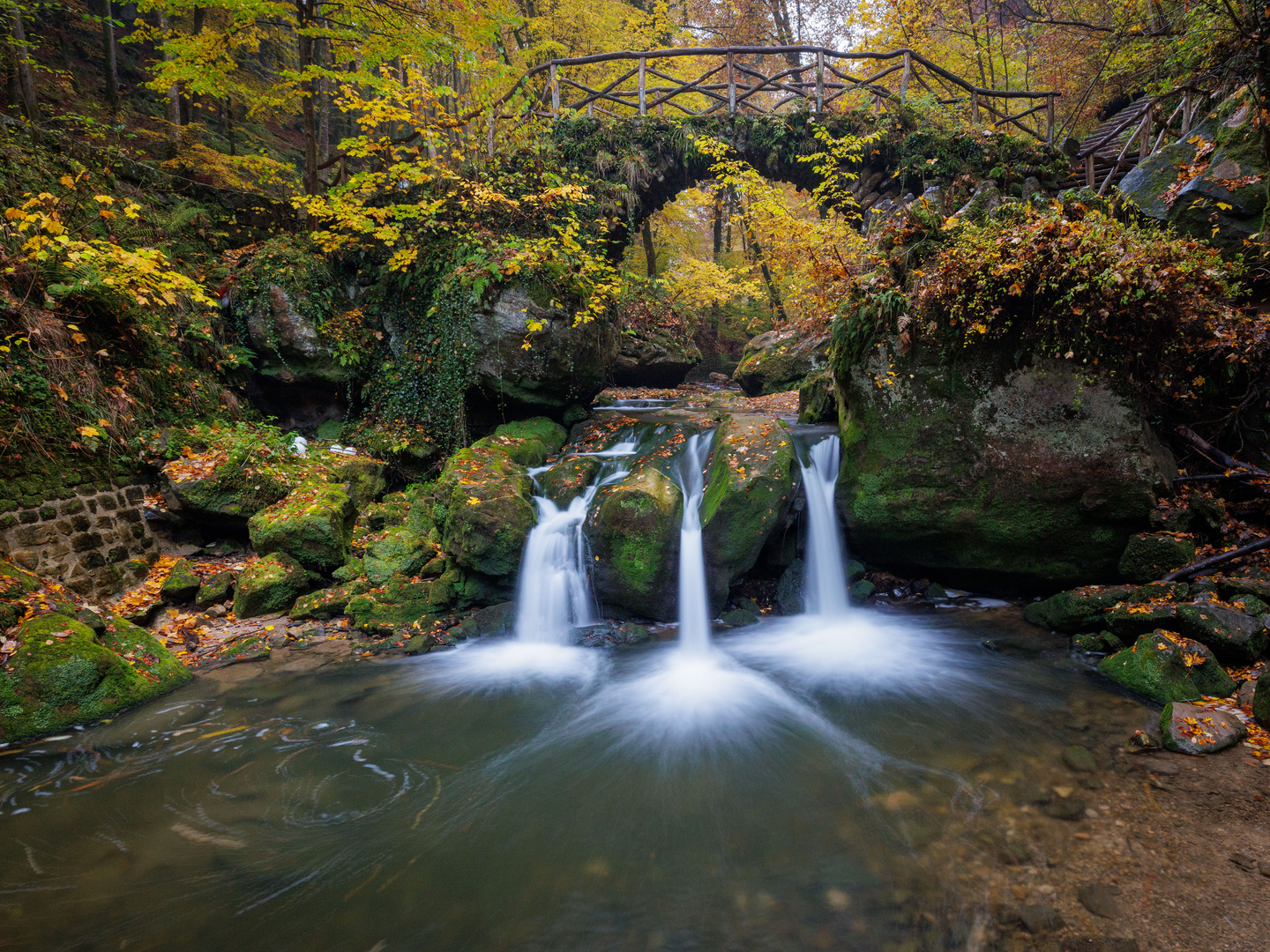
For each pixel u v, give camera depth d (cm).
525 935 259
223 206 905
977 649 532
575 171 1059
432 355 852
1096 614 521
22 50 910
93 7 1426
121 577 606
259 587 605
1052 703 433
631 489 616
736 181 1036
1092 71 1376
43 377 581
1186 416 590
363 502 775
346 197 855
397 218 872
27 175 665
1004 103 1422
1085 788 336
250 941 257
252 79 1470
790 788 360
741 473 610
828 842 311
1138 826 303
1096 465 543
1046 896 262
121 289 633
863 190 1136
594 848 314
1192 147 668
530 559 617
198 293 664
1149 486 533
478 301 798
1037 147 1047
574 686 503
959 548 618
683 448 747
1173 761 354
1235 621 439
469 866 302
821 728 426
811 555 654
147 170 815
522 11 1527
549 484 716
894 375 611
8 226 595
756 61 2203
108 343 665
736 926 260
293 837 324
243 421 789
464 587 632
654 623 621
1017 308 550
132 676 470
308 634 587
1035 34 1418
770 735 421
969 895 268
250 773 382
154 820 337
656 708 465
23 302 580
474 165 922
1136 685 438
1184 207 638
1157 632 459
